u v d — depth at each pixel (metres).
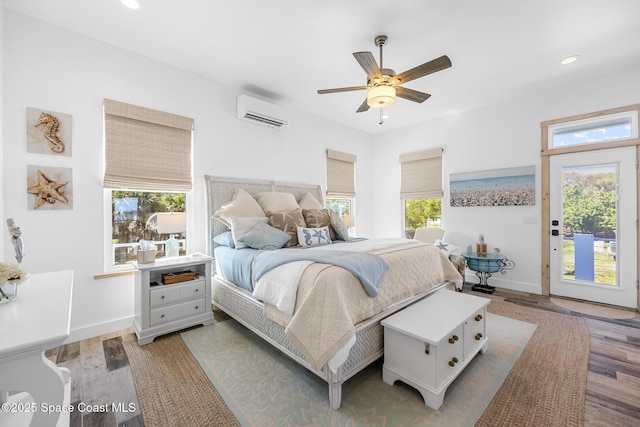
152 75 2.91
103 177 2.60
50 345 0.89
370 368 2.06
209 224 3.26
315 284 1.73
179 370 2.00
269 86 3.58
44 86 2.32
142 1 2.10
